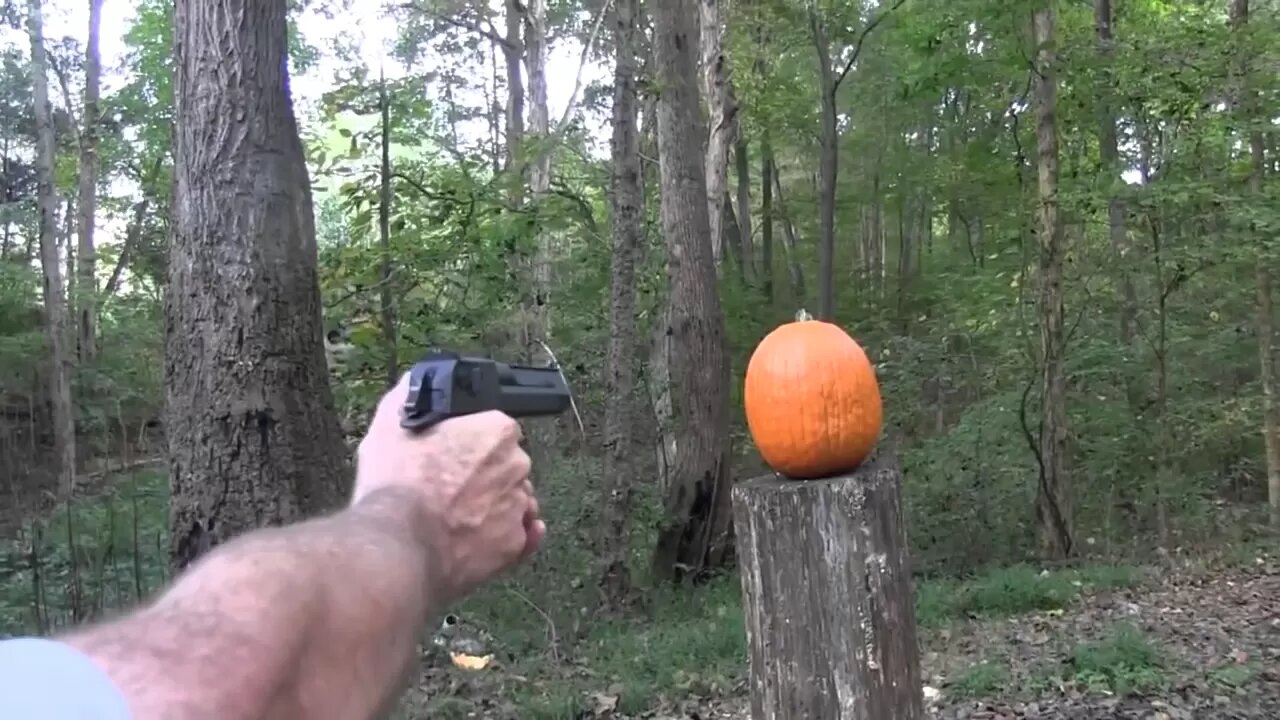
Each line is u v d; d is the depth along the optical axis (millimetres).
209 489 4891
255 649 725
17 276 17719
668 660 6562
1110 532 11547
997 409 12328
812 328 3357
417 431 1063
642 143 13086
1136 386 12555
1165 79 10281
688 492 9906
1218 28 10445
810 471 3219
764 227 23984
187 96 5004
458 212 8789
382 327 8383
